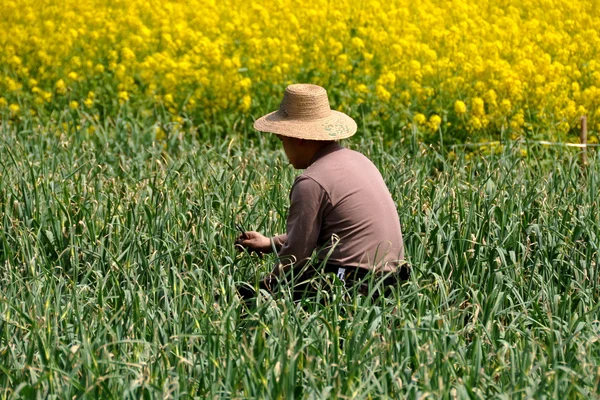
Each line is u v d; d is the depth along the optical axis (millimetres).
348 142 17031
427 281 10375
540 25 23562
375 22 22141
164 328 9125
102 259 10789
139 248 10750
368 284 9539
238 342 8836
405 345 8523
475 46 20094
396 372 7949
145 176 14125
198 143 17016
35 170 14227
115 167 15242
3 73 20797
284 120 9734
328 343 8734
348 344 8531
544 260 10969
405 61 20047
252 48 20281
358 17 22516
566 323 9602
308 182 9492
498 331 9203
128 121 18250
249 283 10445
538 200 13023
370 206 9570
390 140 17938
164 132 17828
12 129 18469
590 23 23172
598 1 24672
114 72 20188
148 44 22000
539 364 8305
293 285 9477
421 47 20250
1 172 14188
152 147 16188
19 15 23031
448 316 9391
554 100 18938
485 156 16641
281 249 9727
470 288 10039
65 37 21156
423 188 13156
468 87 19219
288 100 9734
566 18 24344
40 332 8633
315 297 9602
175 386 7832
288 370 7828
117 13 23531
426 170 14586
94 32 21547
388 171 14203
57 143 16078
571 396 7965
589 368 8281
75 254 10562
